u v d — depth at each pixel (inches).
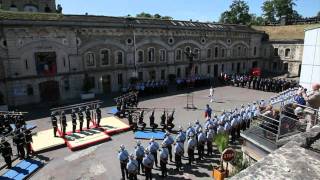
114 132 846.5
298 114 454.0
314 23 2122.3
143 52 1507.1
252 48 2114.9
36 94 1186.6
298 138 174.4
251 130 474.3
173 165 639.1
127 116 1000.9
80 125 836.6
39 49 1156.5
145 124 877.8
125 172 587.2
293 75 1935.3
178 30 1624.0
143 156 598.9
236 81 1609.3
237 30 1953.7
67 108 911.7
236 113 775.1
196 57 1769.2
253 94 1392.7
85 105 957.2
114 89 1437.0
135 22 1472.7
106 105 1167.0
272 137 426.3
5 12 1116.5
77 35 1251.2
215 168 557.3
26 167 630.5
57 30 1187.9
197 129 689.0
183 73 1729.8
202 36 1761.8
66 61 1243.2
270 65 2123.5
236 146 729.0
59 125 900.0
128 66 1457.9
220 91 1470.2
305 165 139.3
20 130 700.7
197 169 617.3
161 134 834.2
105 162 661.3
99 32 1317.7
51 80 1215.6
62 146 749.9
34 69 1162.6
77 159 677.9
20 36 1099.3
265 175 129.6
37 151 706.2
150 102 1230.9
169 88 1540.4
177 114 1048.2
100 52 1347.2
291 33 2046.0
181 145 607.8
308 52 624.4
